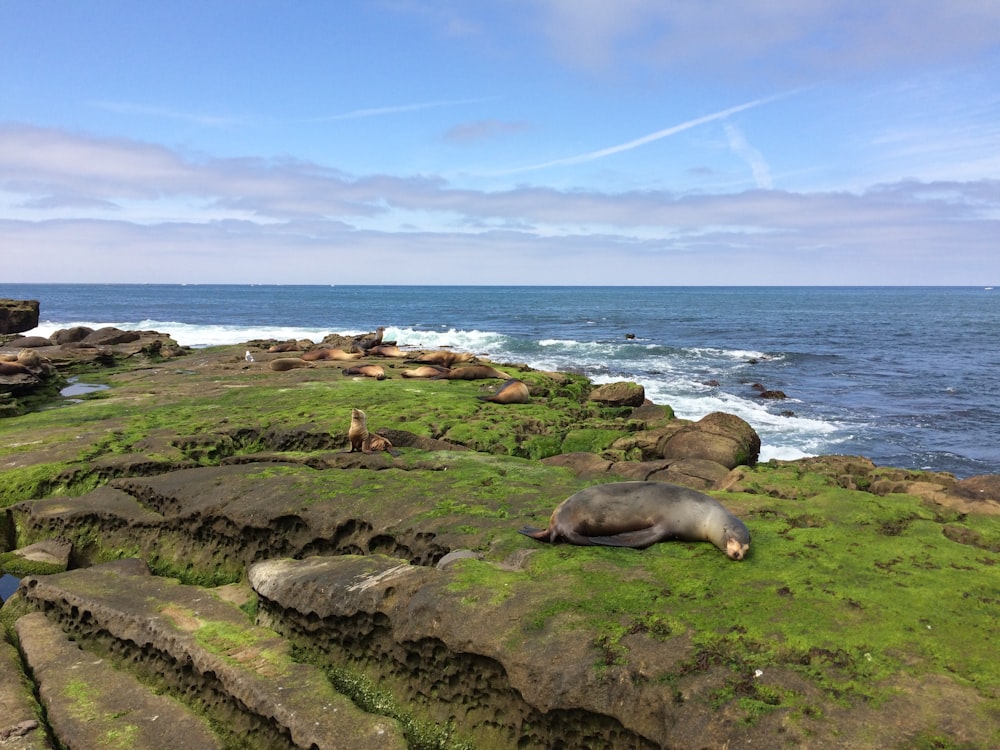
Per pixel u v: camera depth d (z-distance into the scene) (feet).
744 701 13.00
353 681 18.08
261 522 25.44
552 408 46.16
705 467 30.89
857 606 15.98
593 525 20.84
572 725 14.32
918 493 26.00
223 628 19.11
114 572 23.39
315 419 39.65
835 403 74.54
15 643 20.40
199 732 15.90
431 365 69.05
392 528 23.40
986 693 12.84
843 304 366.02
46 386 57.93
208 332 146.20
